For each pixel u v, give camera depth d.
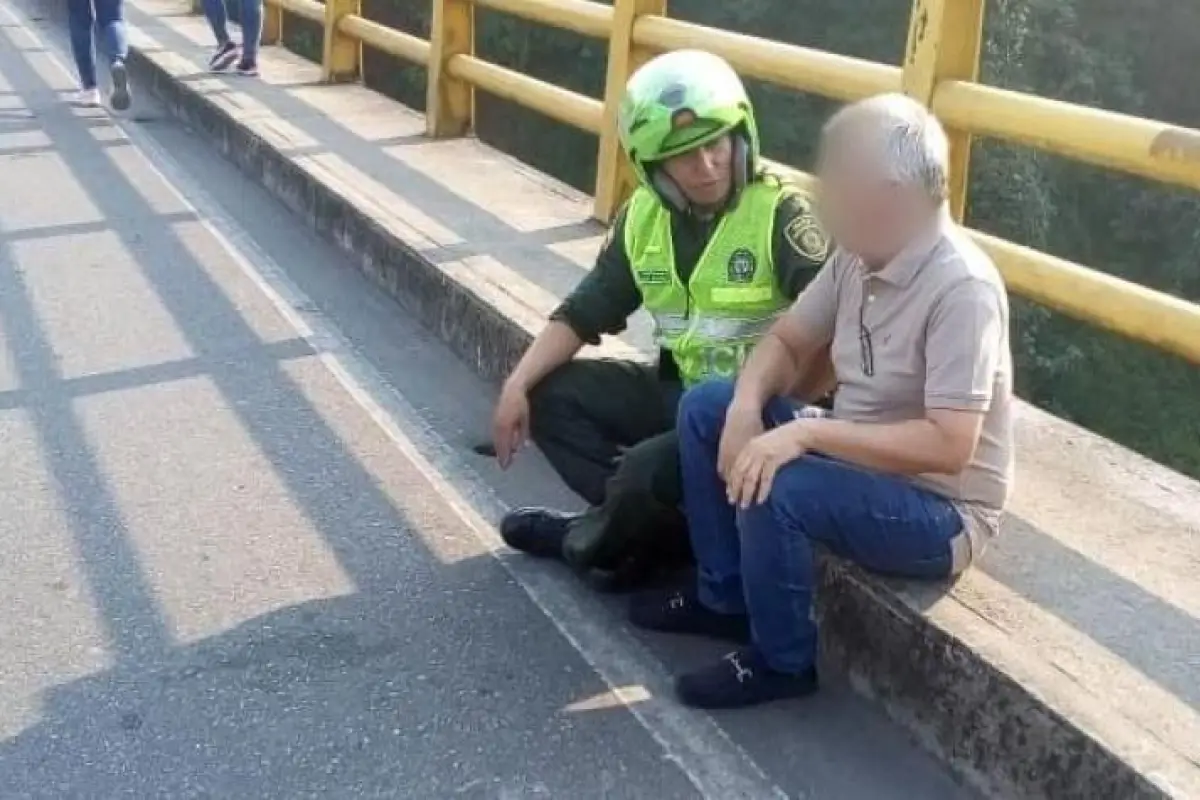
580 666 3.31
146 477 4.28
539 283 5.11
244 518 4.02
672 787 2.90
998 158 19.97
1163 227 21.50
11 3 16.08
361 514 4.06
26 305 5.82
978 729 2.78
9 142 8.82
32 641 3.40
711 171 3.19
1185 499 3.43
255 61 9.53
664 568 3.64
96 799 2.86
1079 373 19.33
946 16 4.12
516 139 21.95
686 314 3.41
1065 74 22.42
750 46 5.04
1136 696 2.63
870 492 2.87
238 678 3.26
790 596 3.00
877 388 2.91
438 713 3.14
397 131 7.78
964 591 2.98
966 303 2.74
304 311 5.76
